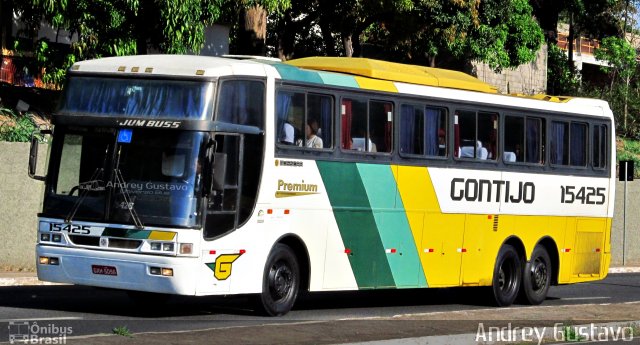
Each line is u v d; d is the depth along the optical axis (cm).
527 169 1956
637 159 4409
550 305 1889
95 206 1359
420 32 3350
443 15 3244
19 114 2448
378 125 1644
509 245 1934
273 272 1463
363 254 1614
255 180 1416
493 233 1881
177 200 1329
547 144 2006
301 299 1889
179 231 1319
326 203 1541
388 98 1659
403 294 2119
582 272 2114
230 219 1376
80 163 1379
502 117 1898
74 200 1372
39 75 2441
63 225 1373
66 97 1409
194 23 2227
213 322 1377
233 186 1381
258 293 1441
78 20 2191
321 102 1539
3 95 2573
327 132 1547
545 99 2098
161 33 2267
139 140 1358
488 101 1869
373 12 3122
